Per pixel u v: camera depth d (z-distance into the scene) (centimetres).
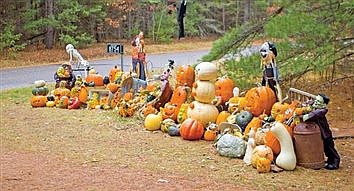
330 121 1096
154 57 2742
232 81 1097
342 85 1377
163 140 981
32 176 747
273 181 730
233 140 855
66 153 891
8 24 2741
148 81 1370
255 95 955
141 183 711
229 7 3812
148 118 1065
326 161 806
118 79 1348
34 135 1038
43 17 2891
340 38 1109
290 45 1093
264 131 823
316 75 1294
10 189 684
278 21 1111
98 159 848
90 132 1053
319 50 1062
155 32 3506
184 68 1133
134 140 982
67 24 2906
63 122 1155
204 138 979
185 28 3719
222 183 717
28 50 2823
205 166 805
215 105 1033
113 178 736
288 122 819
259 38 1228
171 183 712
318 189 693
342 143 939
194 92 1030
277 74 1000
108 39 3384
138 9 3438
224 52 1241
